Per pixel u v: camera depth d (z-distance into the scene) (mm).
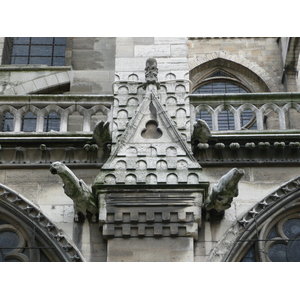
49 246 19703
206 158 21219
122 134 21219
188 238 19172
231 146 21047
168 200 19562
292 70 30078
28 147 21438
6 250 20016
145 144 20562
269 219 20156
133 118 21141
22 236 20125
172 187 19688
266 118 28672
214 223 19891
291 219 20469
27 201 20375
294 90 29797
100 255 19500
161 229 19219
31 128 28000
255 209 20188
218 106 22281
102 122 21109
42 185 20906
